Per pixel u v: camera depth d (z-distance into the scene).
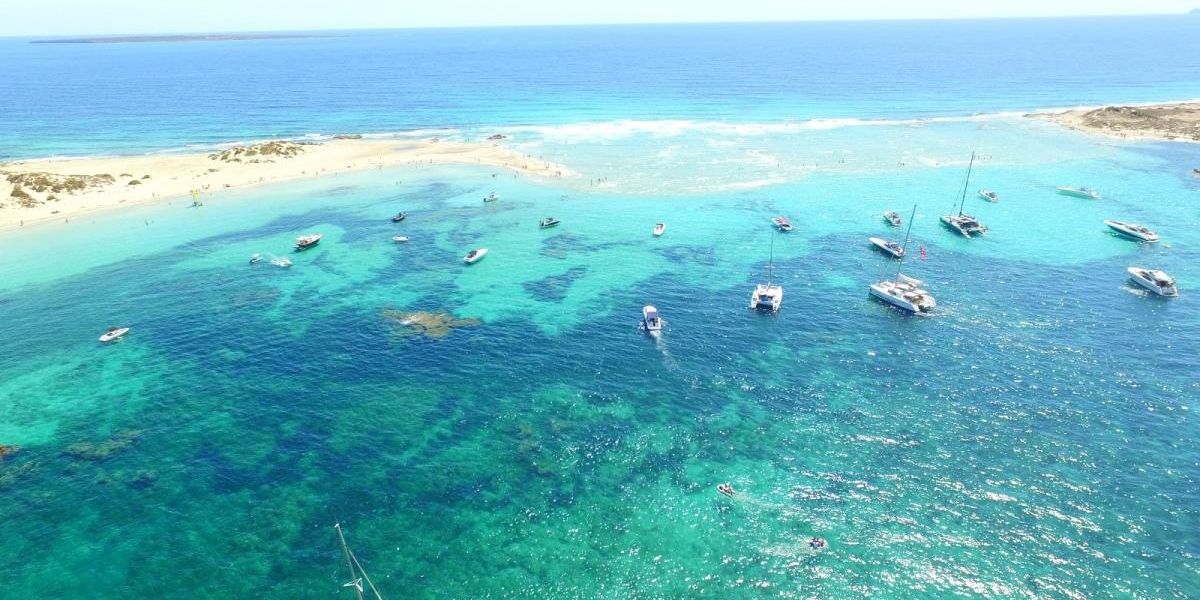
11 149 149.12
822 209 102.81
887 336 63.75
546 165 131.12
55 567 39.06
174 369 60.94
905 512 41.97
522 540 40.69
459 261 85.81
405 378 58.78
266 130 170.12
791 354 61.06
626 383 57.22
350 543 40.66
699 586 37.19
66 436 51.22
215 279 81.44
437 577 38.16
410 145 150.00
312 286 78.88
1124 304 68.62
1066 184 112.12
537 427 51.47
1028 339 62.19
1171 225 91.69
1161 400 52.12
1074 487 43.31
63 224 100.69
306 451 49.28
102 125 178.12
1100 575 36.88
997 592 36.25
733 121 170.75
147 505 43.91
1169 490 42.69
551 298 74.31
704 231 94.56
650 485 45.00
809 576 37.66
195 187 118.19
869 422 50.88
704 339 64.31
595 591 37.03
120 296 76.81
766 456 47.53
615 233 94.88
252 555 39.84
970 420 50.62
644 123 170.50
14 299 76.12
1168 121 145.88
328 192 117.19
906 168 124.25
